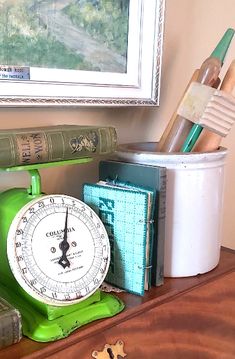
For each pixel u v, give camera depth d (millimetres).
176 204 750
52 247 620
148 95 913
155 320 701
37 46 753
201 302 770
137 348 676
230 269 824
